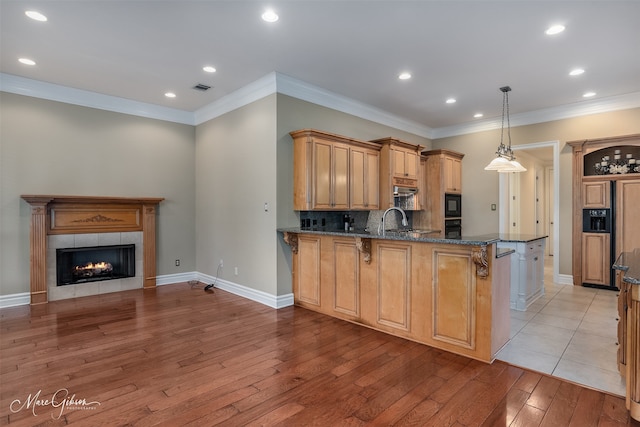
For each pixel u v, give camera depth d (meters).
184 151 5.79
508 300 3.17
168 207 5.62
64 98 4.66
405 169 5.57
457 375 2.55
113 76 4.26
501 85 4.56
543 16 2.91
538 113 5.76
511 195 6.78
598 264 5.23
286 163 4.35
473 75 4.22
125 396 2.27
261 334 3.38
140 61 3.82
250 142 4.64
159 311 4.13
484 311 2.78
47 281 4.52
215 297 4.78
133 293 4.99
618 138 4.94
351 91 4.80
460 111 5.79
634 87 4.64
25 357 2.85
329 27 3.11
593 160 5.34
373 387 2.38
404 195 5.87
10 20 2.96
